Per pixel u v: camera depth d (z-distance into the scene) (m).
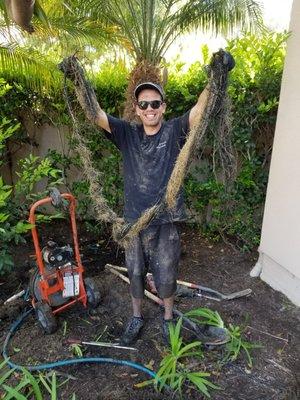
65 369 2.01
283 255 2.67
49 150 3.92
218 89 1.51
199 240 3.73
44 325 2.26
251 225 3.48
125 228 1.91
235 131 3.23
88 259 3.39
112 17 4.02
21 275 3.06
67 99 1.87
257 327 2.39
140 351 2.14
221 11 4.06
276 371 2.02
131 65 4.39
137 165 1.89
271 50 3.06
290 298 2.72
